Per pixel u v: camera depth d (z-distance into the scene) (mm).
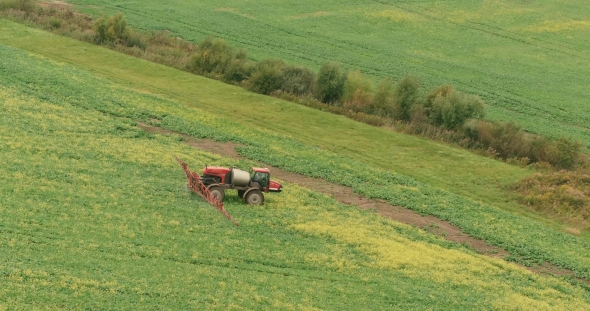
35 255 34438
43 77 65438
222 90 74000
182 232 40250
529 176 59031
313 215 46219
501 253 45625
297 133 64750
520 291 39844
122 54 80562
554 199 54875
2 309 29391
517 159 64562
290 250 40375
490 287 39562
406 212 50375
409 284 38375
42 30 84625
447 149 64938
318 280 37438
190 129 59906
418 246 43938
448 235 47469
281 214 45188
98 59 77812
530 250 46031
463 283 39531
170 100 67438
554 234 49500
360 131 67062
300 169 55219
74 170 46500
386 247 42688
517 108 80938
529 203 55188
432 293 37562
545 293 40062
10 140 49656
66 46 80188
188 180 46281
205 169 45219
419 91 74938
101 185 44844
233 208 44781
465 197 54938
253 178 46062
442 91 71688
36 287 31531
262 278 36406
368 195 52125
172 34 94062
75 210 40469
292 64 85125
